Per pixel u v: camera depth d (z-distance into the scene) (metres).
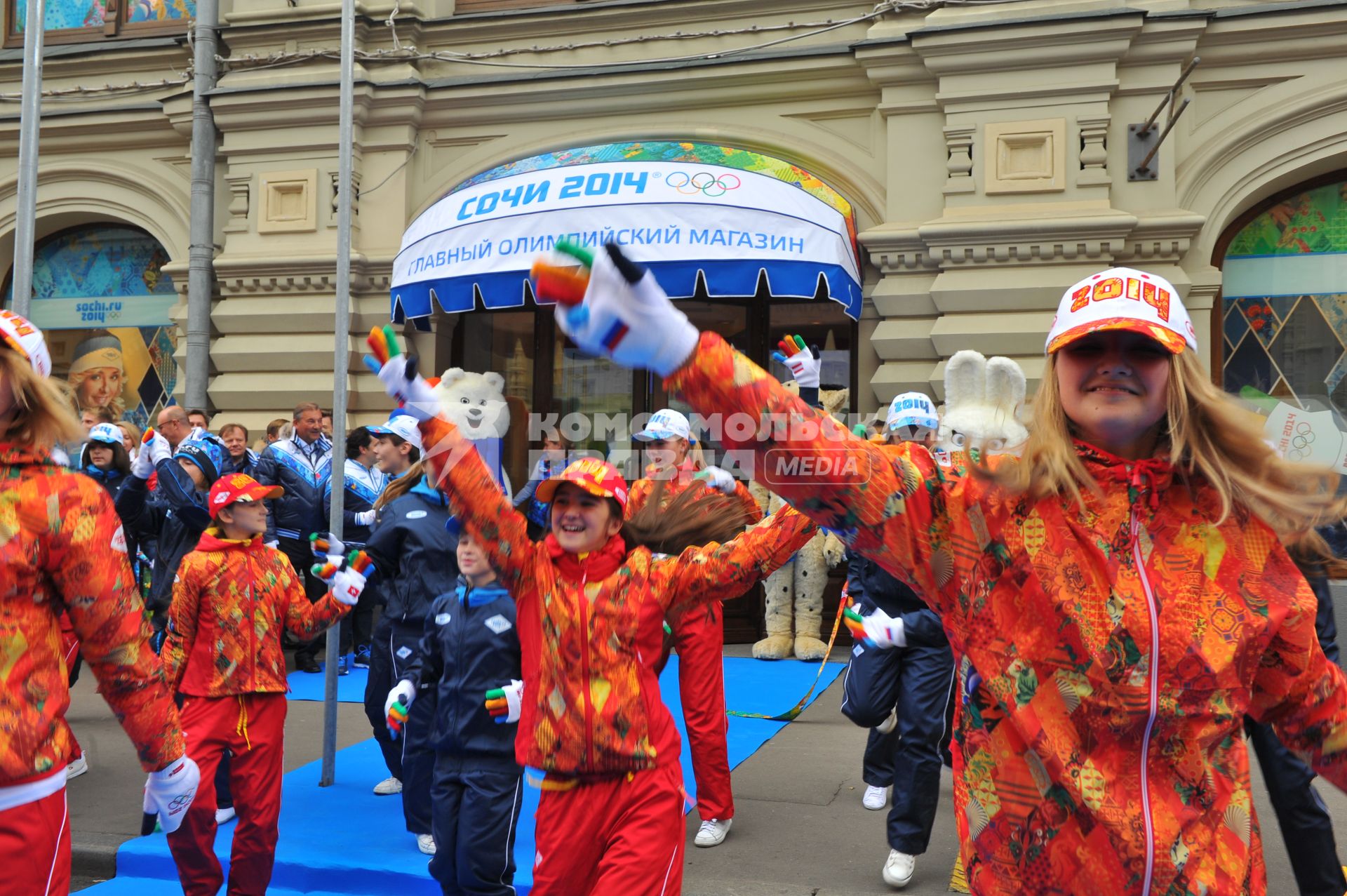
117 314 11.25
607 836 2.87
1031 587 1.58
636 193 8.05
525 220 8.20
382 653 5.03
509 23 9.77
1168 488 1.62
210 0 10.13
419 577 4.79
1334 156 8.18
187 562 3.85
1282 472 1.59
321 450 8.04
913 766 4.13
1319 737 1.68
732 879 4.21
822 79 9.16
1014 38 8.42
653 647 2.95
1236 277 8.67
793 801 5.25
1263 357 8.60
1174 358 1.59
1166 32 8.24
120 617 2.29
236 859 3.83
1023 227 8.36
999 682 1.60
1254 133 8.27
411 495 4.88
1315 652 1.63
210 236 10.18
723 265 7.94
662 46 9.52
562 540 2.94
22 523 2.15
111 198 10.78
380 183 9.89
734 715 6.96
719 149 8.75
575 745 2.83
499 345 9.90
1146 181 8.38
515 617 3.47
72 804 5.25
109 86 10.77
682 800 2.96
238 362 10.05
